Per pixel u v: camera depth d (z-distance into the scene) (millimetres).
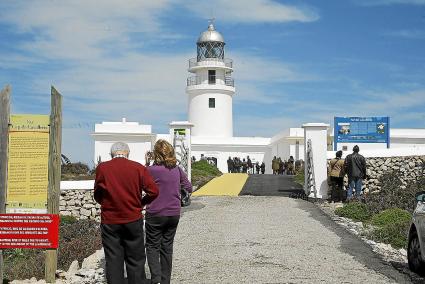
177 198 9148
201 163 40594
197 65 63531
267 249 12523
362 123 34531
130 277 7984
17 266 12250
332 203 21531
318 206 21000
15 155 10289
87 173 36469
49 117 10344
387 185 23875
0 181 10172
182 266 10992
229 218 17312
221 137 62750
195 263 11219
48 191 10281
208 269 10711
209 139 62000
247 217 17531
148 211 9016
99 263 11867
